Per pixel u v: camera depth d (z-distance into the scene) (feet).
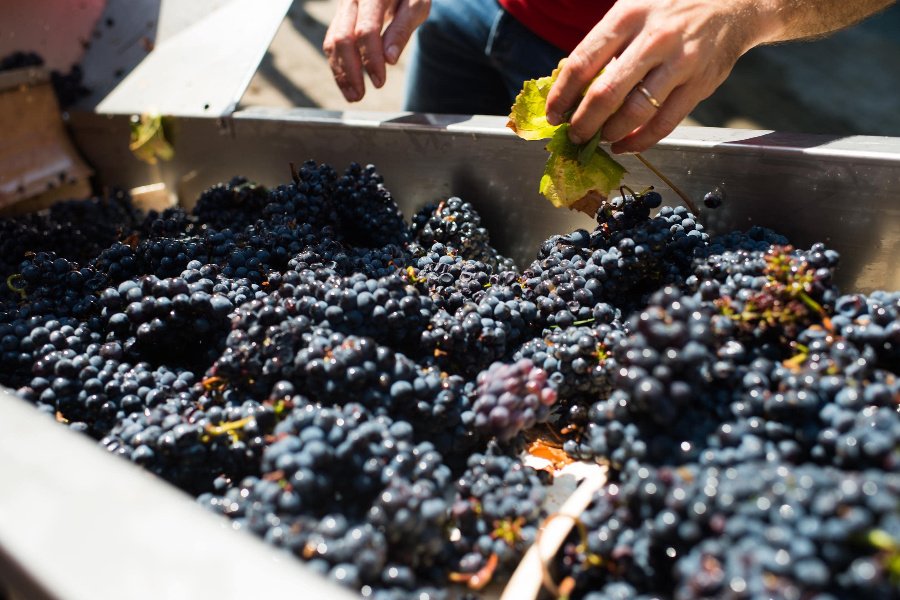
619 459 1.92
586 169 2.53
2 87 3.83
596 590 1.92
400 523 1.82
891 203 2.29
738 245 2.32
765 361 1.99
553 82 2.59
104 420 2.16
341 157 3.23
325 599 1.44
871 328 2.00
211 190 3.16
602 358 2.20
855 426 1.82
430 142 2.99
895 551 1.58
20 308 2.38
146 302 2.22
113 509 1.59
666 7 2.28
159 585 1.49
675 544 1.77
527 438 2.32
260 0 3.99
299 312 2.20
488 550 1.94
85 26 4.31
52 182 4.01
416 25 3.13
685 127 2.63
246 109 3.47
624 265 2.32
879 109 6.70
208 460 2.04
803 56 7.46
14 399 1.81
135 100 3.84
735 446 1.87
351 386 2.04
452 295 2.40
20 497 1.61
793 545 1.63
